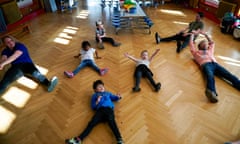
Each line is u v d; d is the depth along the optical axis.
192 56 3.44
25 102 2.41
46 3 5.66
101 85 2.28
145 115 2.22
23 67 2.47
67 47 3.72
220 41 3.99
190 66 3.14
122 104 2.37
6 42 2.35
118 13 4.49
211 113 2.25
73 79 2.82
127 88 2.64
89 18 5.23
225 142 1.90
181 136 1.97
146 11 5.78
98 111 2.06
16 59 2.43
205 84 2.73
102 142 1.92
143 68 2.78
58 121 2.14
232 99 2.46
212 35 4.27
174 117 2.19
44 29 4.56
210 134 1.99
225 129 2.05
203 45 3.11
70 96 2.51
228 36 4.23
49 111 2.28
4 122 2.13
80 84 2.72
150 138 1.95
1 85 2.33
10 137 1.96
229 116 2.21
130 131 2.02
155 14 5.55
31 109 2.30
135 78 2.82
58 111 2.28
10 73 2.39
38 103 2.39
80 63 3.15
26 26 4.28
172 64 3.19
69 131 2.03
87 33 4.32
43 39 4.06
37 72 2.56
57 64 3.19
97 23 3.78
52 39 4.05
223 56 3.44
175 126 2.08
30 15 5.28
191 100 2.45
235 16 4.41
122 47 3.71
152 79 2.66
